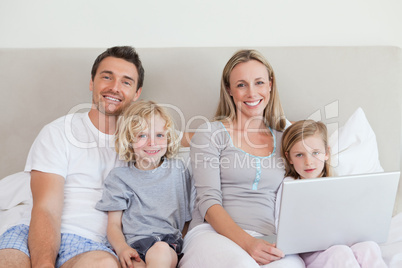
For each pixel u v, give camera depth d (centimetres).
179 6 188
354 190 116
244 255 111
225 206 142
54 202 132
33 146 145
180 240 135
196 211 143
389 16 191
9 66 174
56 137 143
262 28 190
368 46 182
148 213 136
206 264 114
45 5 184
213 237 124
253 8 189
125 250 122
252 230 135
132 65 161
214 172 143
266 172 146
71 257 118
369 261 113
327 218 117
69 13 185
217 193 140
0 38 185
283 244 117
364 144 164
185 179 149
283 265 114
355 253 117
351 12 190
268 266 115
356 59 181
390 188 119
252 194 144
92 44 187
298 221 115
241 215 139
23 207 145
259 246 119
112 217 137
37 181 137
